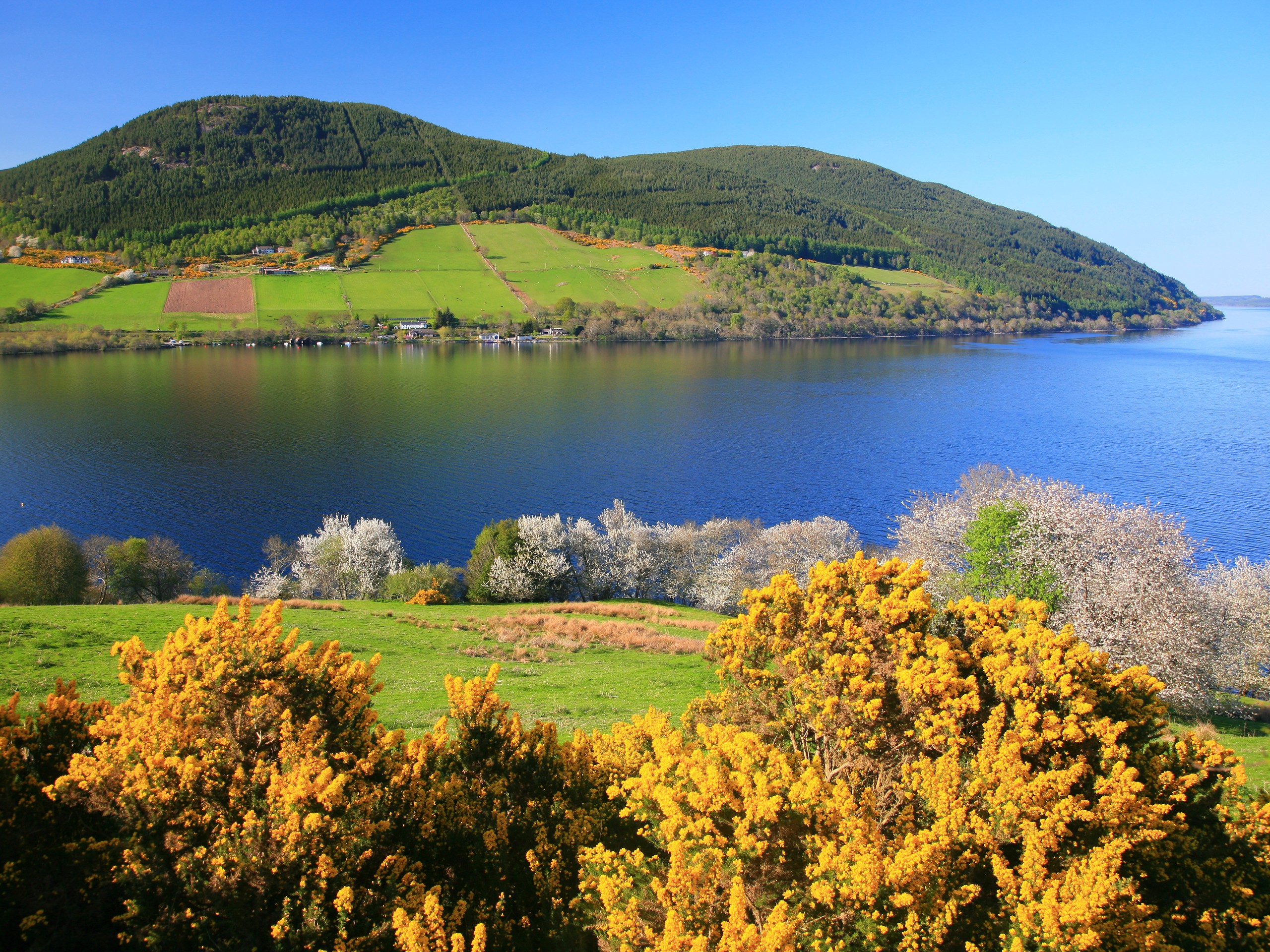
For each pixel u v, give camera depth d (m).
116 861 9.79
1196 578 36.25
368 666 12.52
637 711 25.34
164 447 105.25
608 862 10.90
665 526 72.44
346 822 10.04
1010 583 33.06
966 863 10.30
